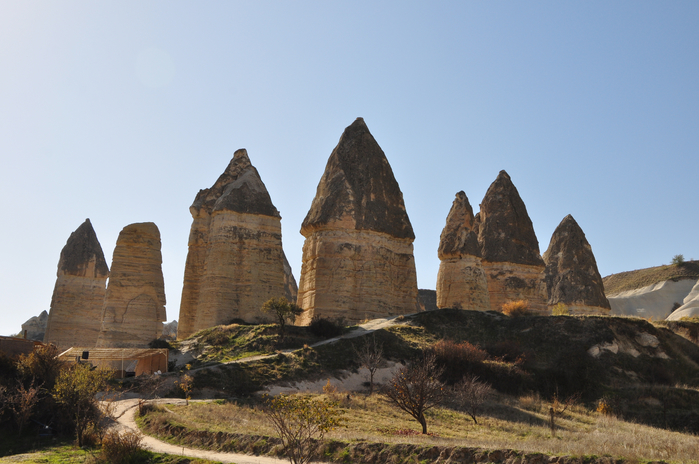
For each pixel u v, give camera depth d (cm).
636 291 11312
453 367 3866
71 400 2483
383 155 5878
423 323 4828
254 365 3738
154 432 2328
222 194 5822
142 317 4841
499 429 2808
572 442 2031
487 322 4916
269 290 5334
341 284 5094
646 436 2402
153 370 4106
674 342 4550
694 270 11069
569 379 3888
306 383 3628
